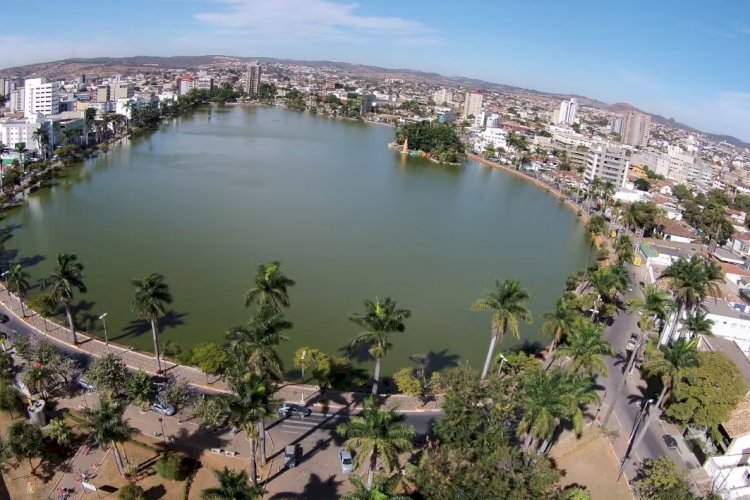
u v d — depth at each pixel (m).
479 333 140.12
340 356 120.69
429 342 132.75
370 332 97.19
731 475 87.25
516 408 88.50
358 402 102.19
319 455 87.31
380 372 116.56
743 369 105.31
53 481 78.69
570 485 85.75
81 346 114.00
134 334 122.12
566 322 112.69
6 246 173.62
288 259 180.12
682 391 93.31
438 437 86.06
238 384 75.69
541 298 170.25
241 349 81.94
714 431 91.88
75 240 182.12
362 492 60.81
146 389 93.00
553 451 93.25
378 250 199.75
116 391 95.06
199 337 122.75
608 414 101.75
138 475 80.56
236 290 149.88
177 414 94.06
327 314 141.75
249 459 85.31
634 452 94.50
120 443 79.00
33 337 114.12
